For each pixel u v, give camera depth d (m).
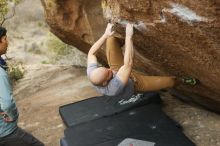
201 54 3.98
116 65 4.61
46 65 9.27
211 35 3.49
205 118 5.68
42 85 8.01
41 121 6.40
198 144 5.12
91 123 5.56
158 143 4.87
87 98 6.76
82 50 7.83
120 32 4.61
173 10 3.62
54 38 11.65
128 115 5.65
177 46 4.18
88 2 6.12
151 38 4.41
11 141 4.34
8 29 16.58
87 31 6.52
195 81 4.94
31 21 16.86
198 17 3.40
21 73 8.66
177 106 6.12
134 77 4.50
